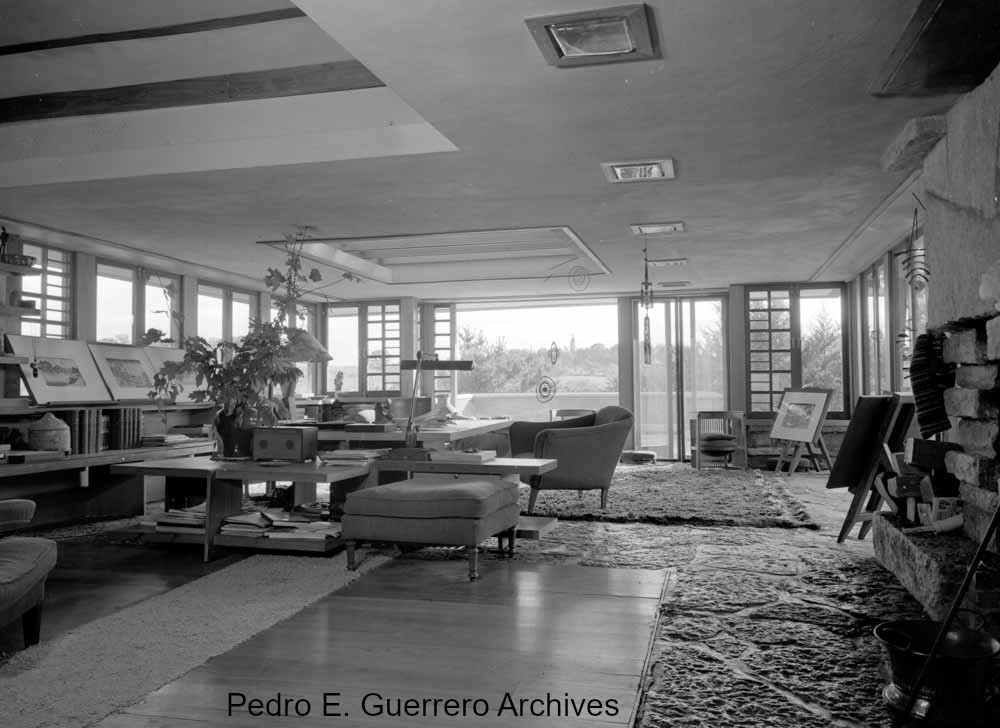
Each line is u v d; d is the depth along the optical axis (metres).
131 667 2.75
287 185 5.29
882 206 5.95
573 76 3.48
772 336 10.66
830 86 3.60
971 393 3.36
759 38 3.13
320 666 2.76
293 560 4.48
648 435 11.62
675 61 3.33
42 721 2.31
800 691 2.46
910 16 2.95
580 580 3.99
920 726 2.10
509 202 5.83
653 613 3.38
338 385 11.11
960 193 3.70
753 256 8.39
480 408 16.23
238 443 5.16
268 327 5.29
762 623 3.18
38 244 7.13
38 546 3.09
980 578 2.79
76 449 5.99
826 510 6.23
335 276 9.30
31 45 4.51
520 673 2.68
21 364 6.23
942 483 3.85
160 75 4.86
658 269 9.32
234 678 2.65
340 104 4.72
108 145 5.12
